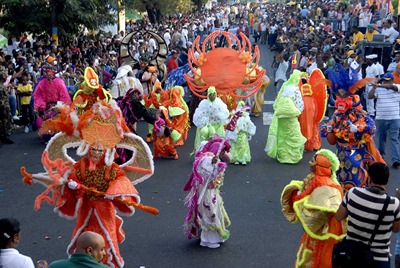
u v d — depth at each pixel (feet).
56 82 46.80
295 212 21.95
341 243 19.17
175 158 44.24
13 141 50.16
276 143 42.93
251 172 40.40
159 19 155.43
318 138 46.42
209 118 40.73
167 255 26.45
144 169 24.54
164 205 33.37
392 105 40.16
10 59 63.21
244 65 49.44
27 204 33.99
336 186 21.76
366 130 29.84
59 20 83.05
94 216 23.22
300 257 22.39
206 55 49.52
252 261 25.84
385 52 70.54
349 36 107.14
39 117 49.83
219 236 27.27
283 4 274.36
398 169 40.42
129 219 31.07
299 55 77.82
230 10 230.68
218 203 27.07
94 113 23.27
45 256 26.50
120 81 50.67
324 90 45.21
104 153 23.09
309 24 140.87
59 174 22.79
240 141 42.01
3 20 83.82
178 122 44.57
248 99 60.23
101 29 110.63
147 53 59.21
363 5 152.97
